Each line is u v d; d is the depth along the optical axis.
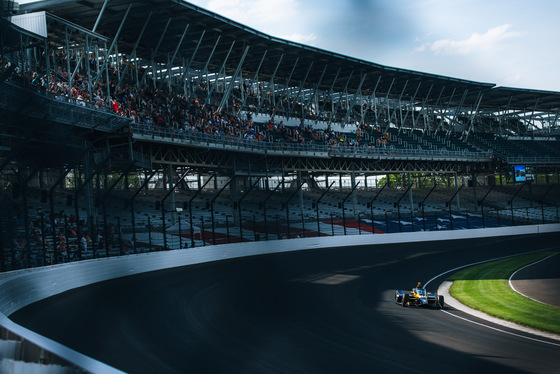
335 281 29.31
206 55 60.78
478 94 90.88
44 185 35.56
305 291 25.42
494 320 18.98
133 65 54.25
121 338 14.73
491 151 80.31
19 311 18.14
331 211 65.44
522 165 78.94
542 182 96.00
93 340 14.36
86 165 31.88
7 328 6.52
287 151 56.44
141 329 16.03
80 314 18.00
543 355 13.66
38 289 21.06
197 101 53.72
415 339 15.44
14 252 23.05
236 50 60.56
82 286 25.16
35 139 27.55
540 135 104.88
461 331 16.78
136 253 33.22
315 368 12.16
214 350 13.70
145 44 55.38
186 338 15.00
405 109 91.00
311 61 67.81
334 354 13.50
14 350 6.11
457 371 12.09
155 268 32.84
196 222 49.38
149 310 19.27
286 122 68.19
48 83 30.97
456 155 76.50
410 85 82.88
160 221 45.66
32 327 15.71
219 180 61.75
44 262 24.77
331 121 74.00
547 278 30.67
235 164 52.59
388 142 74.38
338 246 50.91
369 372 11.89
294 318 18.56
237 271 32.75
